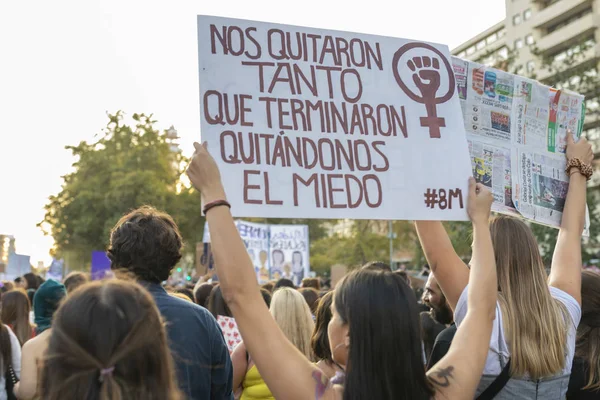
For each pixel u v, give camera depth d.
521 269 2.40
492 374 2.33
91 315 1.39
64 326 1.39
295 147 2.35
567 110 3.19
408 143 2.52
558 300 2.49
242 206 2.22
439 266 2.50
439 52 2.68
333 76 2.47
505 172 2.95
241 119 2.29
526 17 55.50
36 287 10.20
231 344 4.46
